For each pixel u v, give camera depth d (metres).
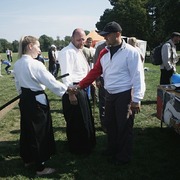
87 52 6.65
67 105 4.28
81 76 4.27
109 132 4.21
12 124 6.29
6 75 17.97
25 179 3.75
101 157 4.33
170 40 6.90
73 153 4.46
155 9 44.50
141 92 3.71
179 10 31.95
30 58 3.53
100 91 5.37
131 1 46.34
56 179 3.74
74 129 4.37
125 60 3.74
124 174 3.82
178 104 4.27
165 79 7.00
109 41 3.75
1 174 3.89
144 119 6.30
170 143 4.88
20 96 3.63
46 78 3.47
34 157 3.71
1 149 4.75
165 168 3.99
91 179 3.72
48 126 3.75
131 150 4.09
